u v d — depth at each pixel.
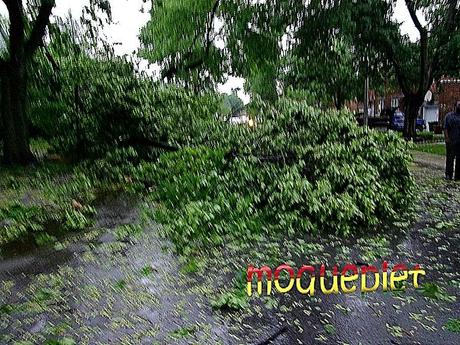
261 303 3.72
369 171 6.46
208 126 9.74
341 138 7.05
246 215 6.10
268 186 6.42
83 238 5.39
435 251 5.11
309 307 3.67
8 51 11.09
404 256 4.95
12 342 3.06
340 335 3.24
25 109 10.27
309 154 6.64
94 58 11.67
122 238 5.40
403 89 21.77
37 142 12.17
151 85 10.55
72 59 11.38
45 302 3.67
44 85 11.24
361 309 3.64
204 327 3.31
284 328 3.32
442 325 3.39
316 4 17.81
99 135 10.02
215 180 6.92
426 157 14.44
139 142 9.73
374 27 19.23
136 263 4.59
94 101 9.92
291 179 6.19
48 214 6.33
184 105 10.21
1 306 3.60
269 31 18.20
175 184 7.22
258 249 5.11
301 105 7.39
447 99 33.53
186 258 4.76
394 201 6.79
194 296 3.83
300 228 5.86
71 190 7.77
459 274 4.42
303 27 18.55
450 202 7.62
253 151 7.24
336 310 3.62
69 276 4.23
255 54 18.70
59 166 9.70
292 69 23.41
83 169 9.19
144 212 6.50
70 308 3.58
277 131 7.22
